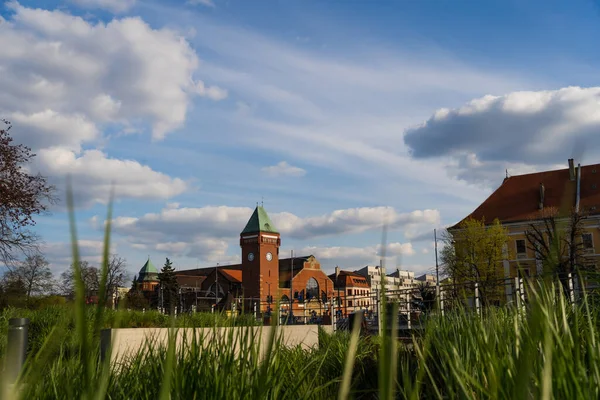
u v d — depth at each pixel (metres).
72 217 0.85
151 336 4.16
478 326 3.13
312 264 120.25
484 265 48.94
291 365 3.79
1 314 12.15
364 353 6.48
